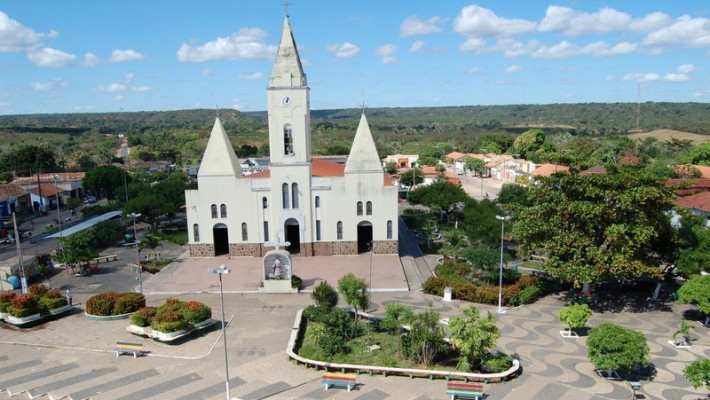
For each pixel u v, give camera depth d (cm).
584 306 3719
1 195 9288
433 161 16275
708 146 11438
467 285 4681
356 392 2966
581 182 4347
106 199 11925
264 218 6144
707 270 4491
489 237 5553
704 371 2558
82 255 5503
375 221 6162
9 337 3866
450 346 3569
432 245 6906
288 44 5788
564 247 4275
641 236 4025
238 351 3569
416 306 4531
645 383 3067
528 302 4556
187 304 4025
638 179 4278
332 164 7131
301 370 3262
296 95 5797
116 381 3134
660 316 4203
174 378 3169
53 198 10419
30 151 13850
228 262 6022
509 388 3000
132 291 5053
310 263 5925
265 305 4578
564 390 2978
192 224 6162
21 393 3017
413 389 3000
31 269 5456
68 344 3725
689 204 6562
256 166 9494
